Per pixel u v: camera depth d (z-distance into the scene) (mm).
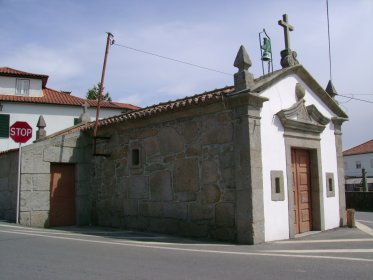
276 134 9508
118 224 11750
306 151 10977
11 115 24750
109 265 5672
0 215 12570
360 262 6094
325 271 5426
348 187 44875
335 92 12680
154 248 7488
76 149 12766
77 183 12680
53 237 8664
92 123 13297
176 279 4898
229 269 5523
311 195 10938
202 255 6707
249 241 8328
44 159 12023
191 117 9852
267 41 11047
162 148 10578
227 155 8969
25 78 26266
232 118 8938
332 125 11953
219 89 10062
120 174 11859
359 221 14273
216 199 9117
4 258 6086
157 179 10641
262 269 5539
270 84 9547
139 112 11297
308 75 10961
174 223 10055
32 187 11695
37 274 5043
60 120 26109
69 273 5121
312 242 8688
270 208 8930
